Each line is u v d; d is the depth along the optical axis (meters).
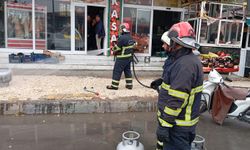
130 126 5.07
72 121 5.18
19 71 8.79
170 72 2.48
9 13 10.26
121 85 7.47
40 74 8.45
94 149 4.03
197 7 10.83
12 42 10.44
